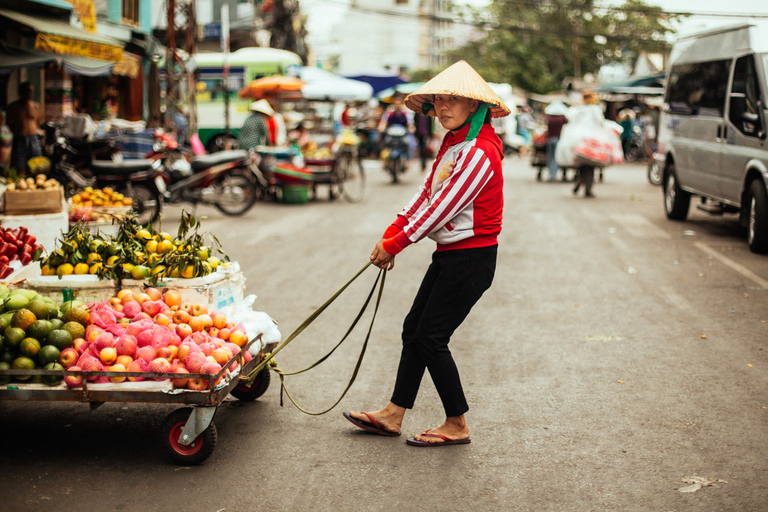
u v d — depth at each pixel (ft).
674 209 37.96
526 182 59.93
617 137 48.44
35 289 13.46
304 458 11.96
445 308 12.06
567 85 119.24
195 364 11.37
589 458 11.78
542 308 21.39
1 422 13.57
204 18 83.87
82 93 49.78
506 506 10.32
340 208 44.52
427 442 12.34
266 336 13.76
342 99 78.74
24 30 31.24
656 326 19.30
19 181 25.25
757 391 14.53
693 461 11.57
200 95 72.28
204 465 11.71
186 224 13.91
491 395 14.64
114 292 13.33
